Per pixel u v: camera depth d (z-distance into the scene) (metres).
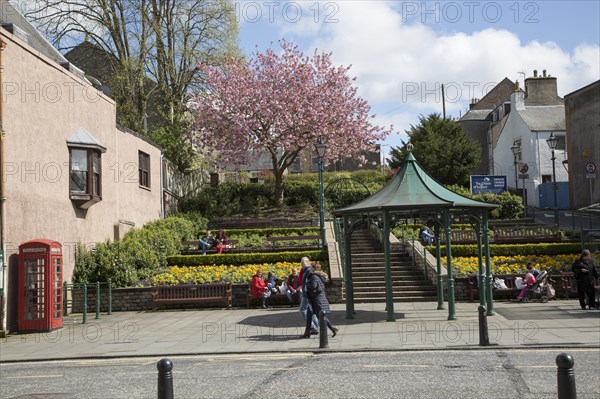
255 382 10.86
